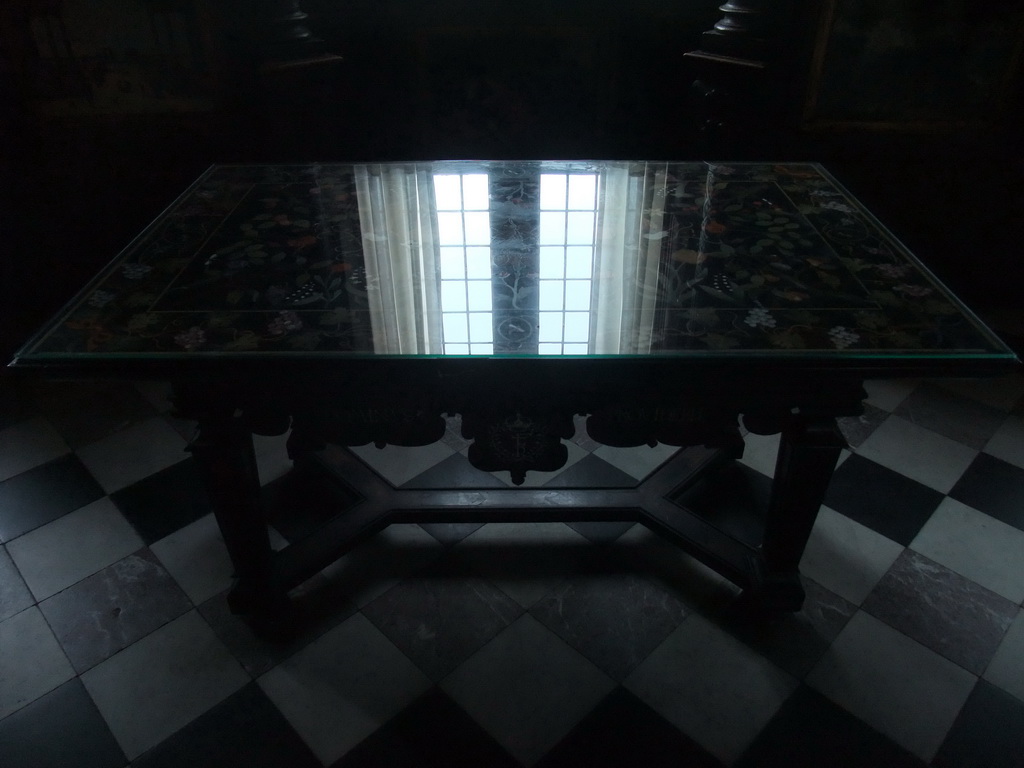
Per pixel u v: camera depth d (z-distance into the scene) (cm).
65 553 212
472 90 302
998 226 299
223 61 271
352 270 167
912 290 159
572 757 161
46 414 266
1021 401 271
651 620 192
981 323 149
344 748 163
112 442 253
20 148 278
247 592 185
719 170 215
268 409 158
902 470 240
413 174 212
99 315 152
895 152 287
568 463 247
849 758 161
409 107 304
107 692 175
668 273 165
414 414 160
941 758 161
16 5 252
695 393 154
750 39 266
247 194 202
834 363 140
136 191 294
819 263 169
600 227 184
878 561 208
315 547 199
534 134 314
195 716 170
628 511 210
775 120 286
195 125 283
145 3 256
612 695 174
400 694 174
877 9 257
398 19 283
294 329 147
